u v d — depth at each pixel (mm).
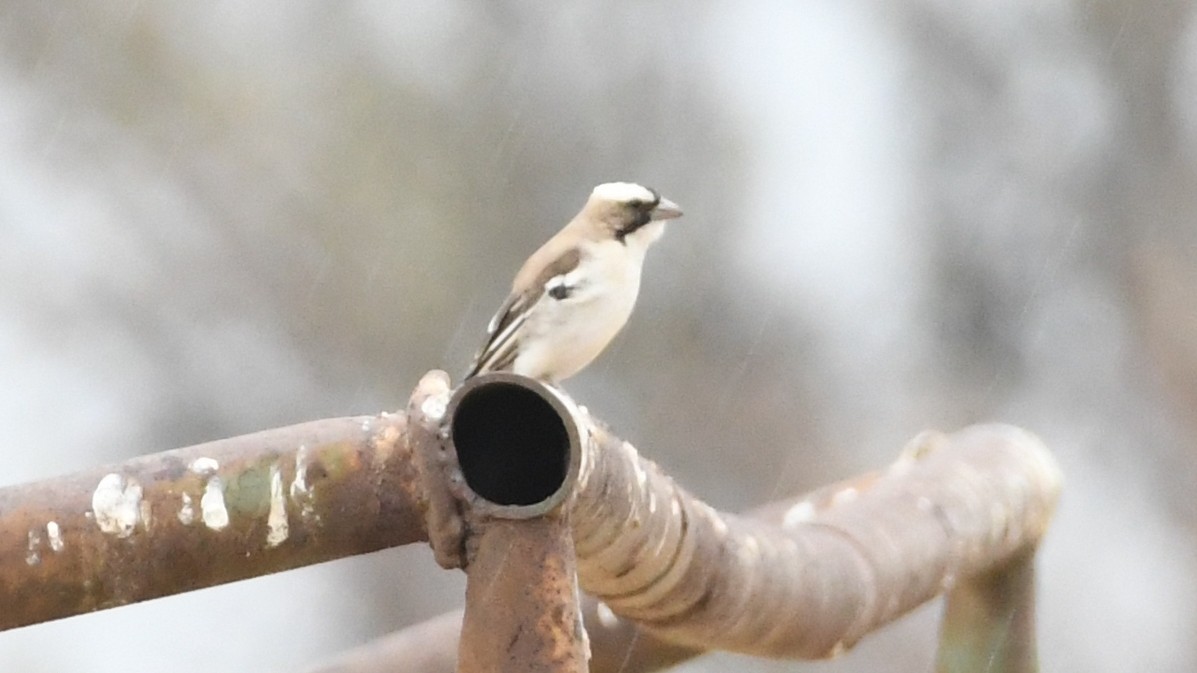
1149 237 18312
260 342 16047
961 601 7109
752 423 15930
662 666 6270
